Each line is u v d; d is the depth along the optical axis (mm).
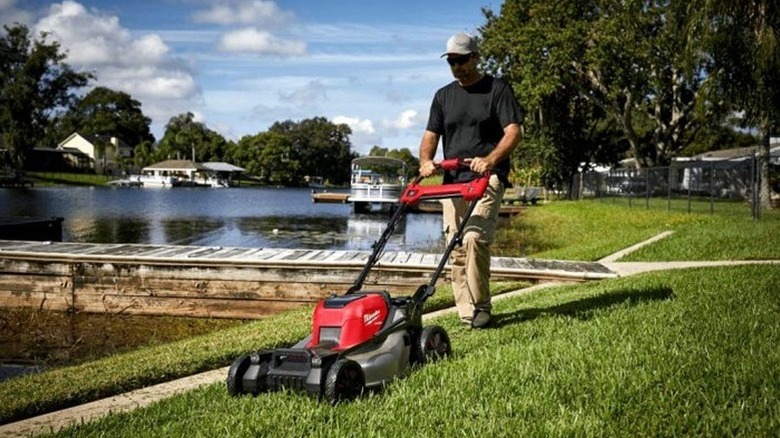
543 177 52031
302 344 4805
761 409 3816
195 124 155500
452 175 6465
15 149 104125
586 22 39656
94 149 130500
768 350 5000
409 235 27906
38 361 8336
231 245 22781
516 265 11414
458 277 6781
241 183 137875
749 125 26781
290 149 148375
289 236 26859
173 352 6527
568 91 46781
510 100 6297
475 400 4254
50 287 11180
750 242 14352
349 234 28172
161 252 11688
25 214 35938
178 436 3893
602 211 31594
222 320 10773
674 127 43219
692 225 20578
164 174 128500
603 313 6840
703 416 3754
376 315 4828
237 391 4629
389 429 3801
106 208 44438
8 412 4895
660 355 4941
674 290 7961
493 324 6832
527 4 43375
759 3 23062
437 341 5410
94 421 4391
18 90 100062
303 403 4250
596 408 3957
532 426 3746
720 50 23859
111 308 11078
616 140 53156
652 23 38406
